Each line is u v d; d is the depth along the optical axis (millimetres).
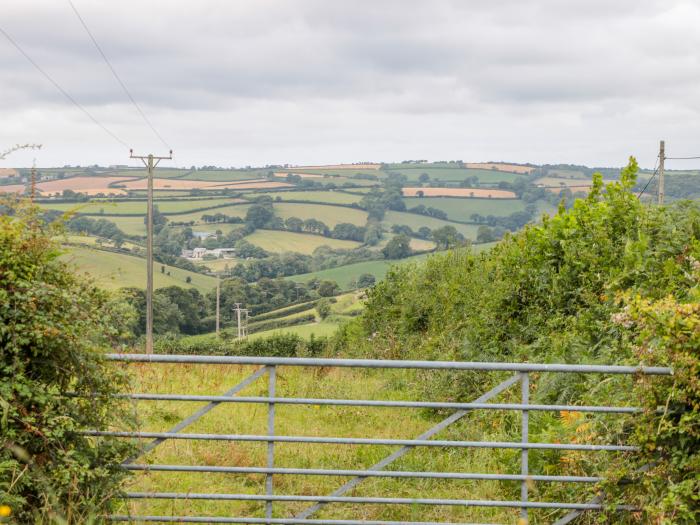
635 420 6367
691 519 5914
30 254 5664
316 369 17109
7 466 5203
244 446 9516
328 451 9414
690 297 8523
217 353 30172
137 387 6992
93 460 5855
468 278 17453
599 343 9766
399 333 21000
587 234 12250
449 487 8109
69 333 5527
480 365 6180
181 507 7281
